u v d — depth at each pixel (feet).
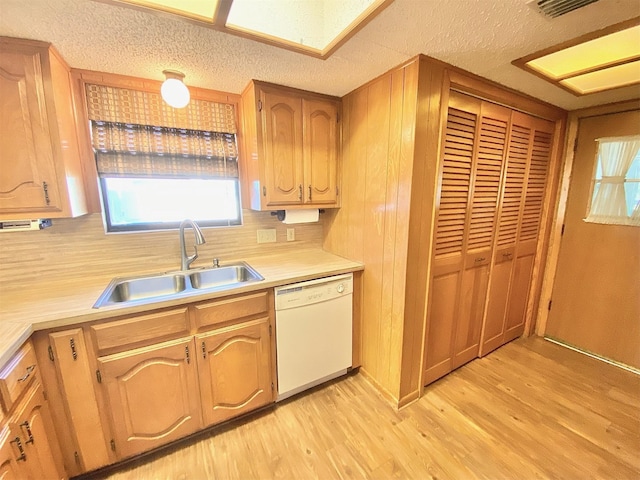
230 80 5.42
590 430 5.32
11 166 3.95
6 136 3.88
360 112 5.95
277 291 5.45
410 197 5.03
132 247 5.77
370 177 5.91
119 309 4.10
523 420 5.57
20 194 4.04
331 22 4.12
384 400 6.12
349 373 7.03
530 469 4.59
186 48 4.14
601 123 7.03
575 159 7.55
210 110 5.98
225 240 6.72
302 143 6.12
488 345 7.67
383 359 6.13
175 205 6.24
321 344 6.18
